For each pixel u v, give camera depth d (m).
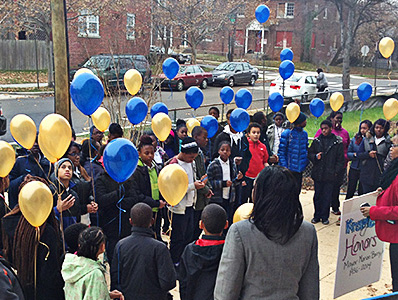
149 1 25.09
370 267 4.59
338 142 7.14
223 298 2.39
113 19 22.23
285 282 2.38
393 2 24.22
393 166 4.80
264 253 2.37
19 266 3.28
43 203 3.19
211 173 5.98
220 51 45.69
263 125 7.25
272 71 38.09
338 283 4.41
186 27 27.30
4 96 20.47
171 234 5.58
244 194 6.81
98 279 3.18
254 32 40.16
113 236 5.04
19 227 3.30
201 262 3.33
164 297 3.62
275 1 39.06
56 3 7.62
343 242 4.32
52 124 3.83
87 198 4.96
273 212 2.35
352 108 17.70
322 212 7.38
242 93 7.86
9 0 20.66
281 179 2.40
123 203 4.93
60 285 3.48
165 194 3.96
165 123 5.87
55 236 3.49
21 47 29.22
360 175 7.11
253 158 6.73
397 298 2.59
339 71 40.22
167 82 23.86
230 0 28.27
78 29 22.47
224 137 6.59
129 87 6.58
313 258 2.47
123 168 3.90
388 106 7.33
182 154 5.39
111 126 5.71
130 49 20.97
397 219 4.09
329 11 37.28
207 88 27.28
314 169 7.29
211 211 3.37
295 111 7.09
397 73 39.28
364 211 4.25
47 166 6.05
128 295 3.53
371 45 34.03
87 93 4.44
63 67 7.85
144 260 3.50
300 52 40.12
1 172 3.99
